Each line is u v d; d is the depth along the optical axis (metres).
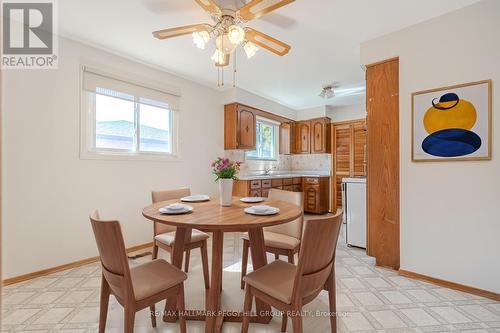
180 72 3.37
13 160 2.18
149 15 2.12
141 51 2.76
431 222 2.20
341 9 2.03
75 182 2.54
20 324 1.64
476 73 1.99
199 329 1.62
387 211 2.47
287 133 5.46
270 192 2.53
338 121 5.25
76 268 2.47
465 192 2.04
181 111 3.55
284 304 1.26
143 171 3.11
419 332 1.58
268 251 2.02
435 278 2.18
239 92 4.09
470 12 2.00
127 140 3.00
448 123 2.10
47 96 2.35
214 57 2.02
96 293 2.02
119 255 1.22
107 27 2.30
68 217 2.48
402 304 1.88
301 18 2.15
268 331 1.60
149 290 1.30
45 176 2.34
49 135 2.37
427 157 2.20
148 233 3.14
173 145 3.47
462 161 2.05
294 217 1.52
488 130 1.94
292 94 4.39
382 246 2.51
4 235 2.14
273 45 1.94
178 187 3.50
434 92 2.16
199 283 2.22
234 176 1.95
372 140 2.56
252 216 1.52
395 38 2.37
